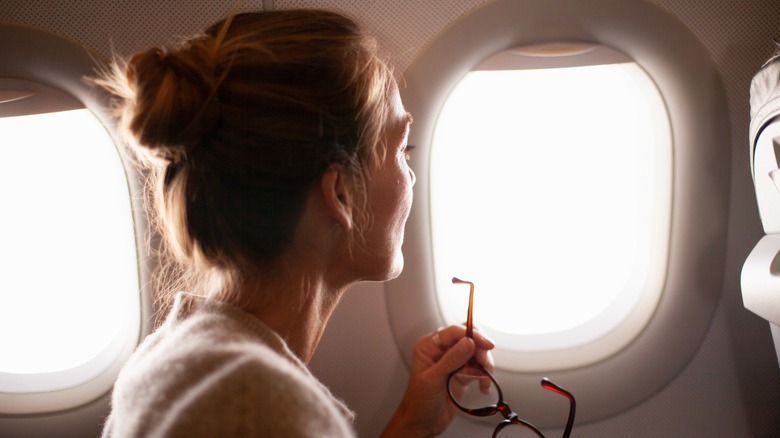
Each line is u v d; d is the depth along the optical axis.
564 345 1.28
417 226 1.21
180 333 0.74
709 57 1.17
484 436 1.31
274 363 0.66
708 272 1.24
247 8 1.17
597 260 1.27
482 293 1.27
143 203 1.19
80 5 1.16
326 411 0.65
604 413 1.29
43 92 1.15
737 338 1.29
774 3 1.16
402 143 0.88
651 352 1.27
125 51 1.17
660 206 1.24
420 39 1.17
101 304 1.25
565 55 1.14
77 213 1.22
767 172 0.98
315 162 0.73
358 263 0.85
